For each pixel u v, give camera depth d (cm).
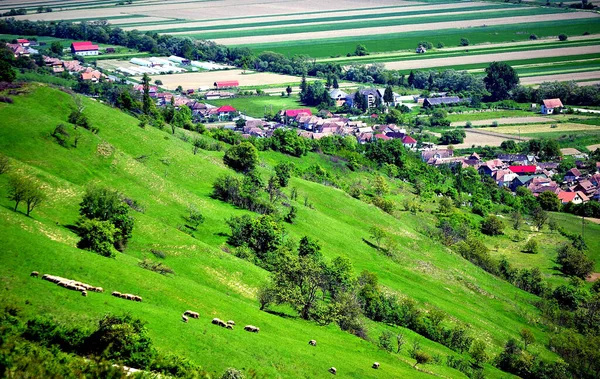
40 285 13388
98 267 15550
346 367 14588
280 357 13888
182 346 12825
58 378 10325
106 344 11569
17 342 11006
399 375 15200
